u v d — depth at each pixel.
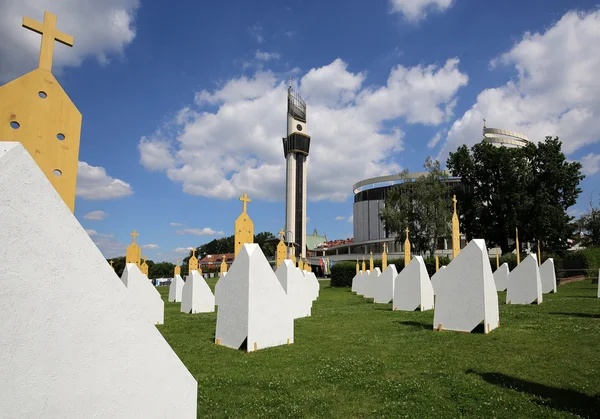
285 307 9.71
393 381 6.20
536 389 5.68
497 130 64.31
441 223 39.81
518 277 18.05
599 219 55.47
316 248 99.56
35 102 3.29
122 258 48.28
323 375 6.62
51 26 3.47
